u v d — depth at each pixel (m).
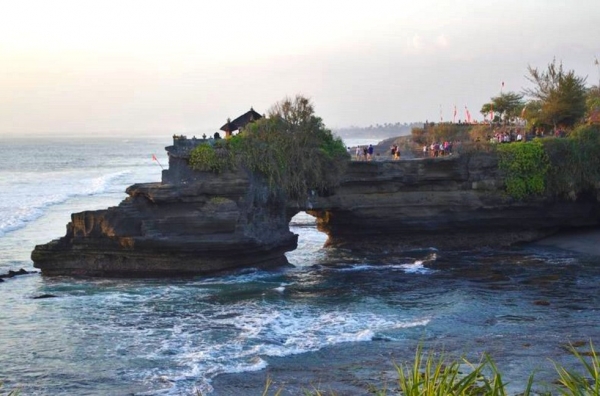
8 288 36.06
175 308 32.12
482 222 49.09
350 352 25.62
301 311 31.66
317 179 45.59
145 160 174.88
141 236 38.41
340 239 49.69
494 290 35.69
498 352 25.22
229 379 22.86
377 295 34.88
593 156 50.56
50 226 58.16
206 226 39.12
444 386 8.27
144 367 23.94
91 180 105.00
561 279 38.22
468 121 71.88
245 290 35.97
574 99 61.81
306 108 45.97
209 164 40.66
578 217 51.56
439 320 29.83
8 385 22.17
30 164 149.38
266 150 43.34
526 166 48.97
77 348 26.03
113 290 35.72
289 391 21.75
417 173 47.94
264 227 42.22
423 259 44.66
